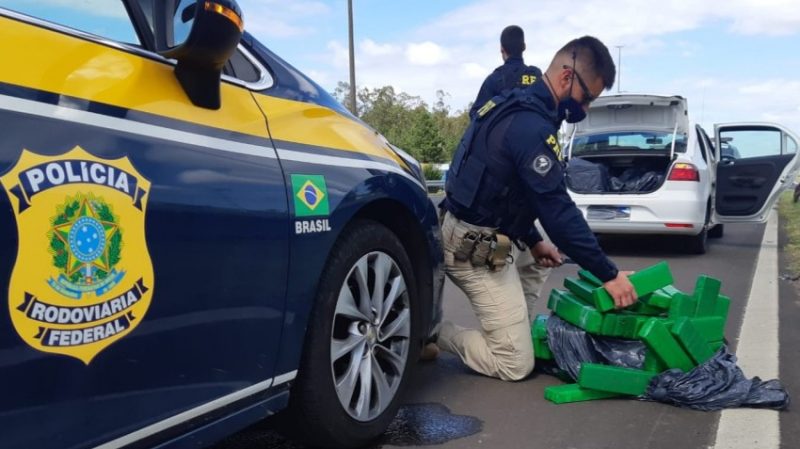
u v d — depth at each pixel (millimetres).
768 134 8500
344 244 2547
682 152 7742
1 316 1466
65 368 1593
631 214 7527
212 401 2000
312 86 2803
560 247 3129
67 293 1589
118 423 1726
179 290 1855
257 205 2111
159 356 1816
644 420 2971
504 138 3141
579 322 3283
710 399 3047
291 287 2262
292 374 2318
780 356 3814
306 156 2404
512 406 3148
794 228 11055
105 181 1678
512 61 5051
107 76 1790
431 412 3080
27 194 1515
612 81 3252
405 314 2920
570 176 7793
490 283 3355
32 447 1541
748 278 6426
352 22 27234
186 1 2191
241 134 2162
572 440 2777
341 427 2547
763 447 2666
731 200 8555
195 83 2020
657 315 3312
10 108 1533
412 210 2930
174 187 1848
